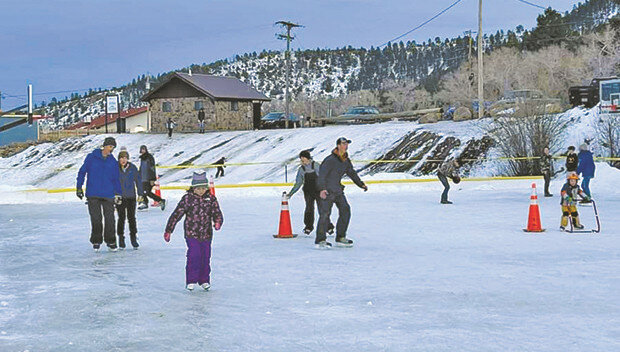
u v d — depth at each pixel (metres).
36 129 74.88
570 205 15.32
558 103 44.50
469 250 12.71
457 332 7.10
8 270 11.37
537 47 93.56
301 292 9.21
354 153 41.50
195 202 9.45
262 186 30.72
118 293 9.38
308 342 6.84
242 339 7.01
